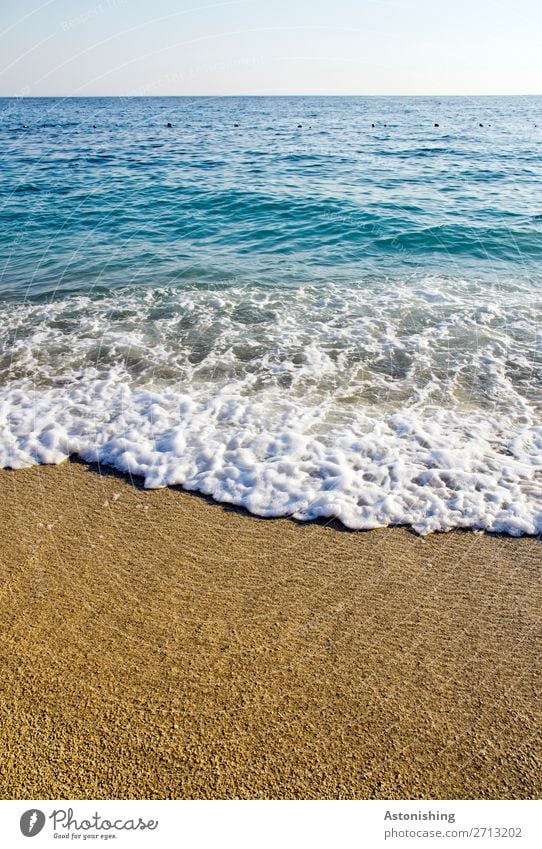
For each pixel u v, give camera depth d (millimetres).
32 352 5867
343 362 5625
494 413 4812
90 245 9602
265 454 4340
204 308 6922
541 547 3529
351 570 3369
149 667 2775
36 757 2406
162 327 6418
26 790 2309
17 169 16453
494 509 3803
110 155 18781
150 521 3746
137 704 2609
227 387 5223
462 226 10188
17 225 10797
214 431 4605
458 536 3627
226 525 3719
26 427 4672
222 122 32781
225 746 2457
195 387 5234
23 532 3635
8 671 2740
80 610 3076
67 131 28906
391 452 4332
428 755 2439
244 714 2576
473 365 5535
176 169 15891
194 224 10781
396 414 4801
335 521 3750
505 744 2479
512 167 16234
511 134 26172
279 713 2584
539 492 3934
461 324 6367
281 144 21062
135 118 38062
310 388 5195
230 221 10914
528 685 2715
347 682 2721
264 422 4711
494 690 2693
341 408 4895
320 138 23312
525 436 4504
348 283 7695
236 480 4098
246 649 2873
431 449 4359
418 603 3146
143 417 4789
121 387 5234
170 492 4020
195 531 3662
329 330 6285
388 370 5473
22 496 3971
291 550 3514
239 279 7898
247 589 3227
